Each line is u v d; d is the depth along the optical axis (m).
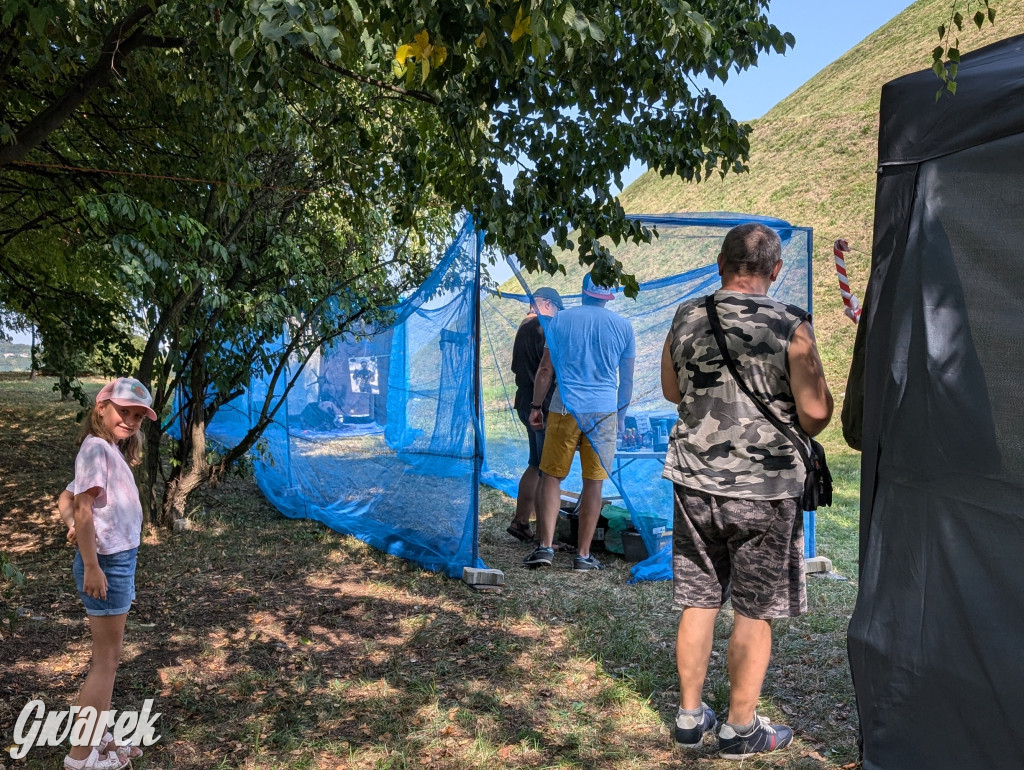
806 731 3.53
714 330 3.28
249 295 6.62
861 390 3.04
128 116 6.26
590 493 6.20
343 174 5.42
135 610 5.25
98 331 7.30
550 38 2.23
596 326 5.69
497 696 3.96
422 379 6.73
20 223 7.41
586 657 4.42
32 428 13.36
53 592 5.59
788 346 3.17
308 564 6.37
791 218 28.42
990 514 2.32
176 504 7.45
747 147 3.85
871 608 2.71
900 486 2.63
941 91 2.56
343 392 7.81
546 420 6.58
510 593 5.56
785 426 3.20
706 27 2.70
